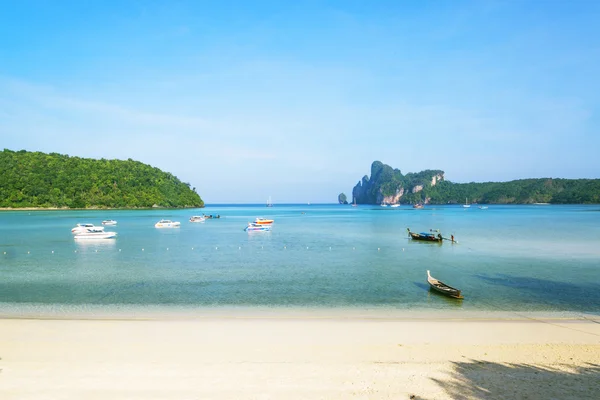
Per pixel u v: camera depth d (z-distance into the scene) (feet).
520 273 119.34
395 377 45.11
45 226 312.50
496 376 45.39
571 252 165.27
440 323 67.67
